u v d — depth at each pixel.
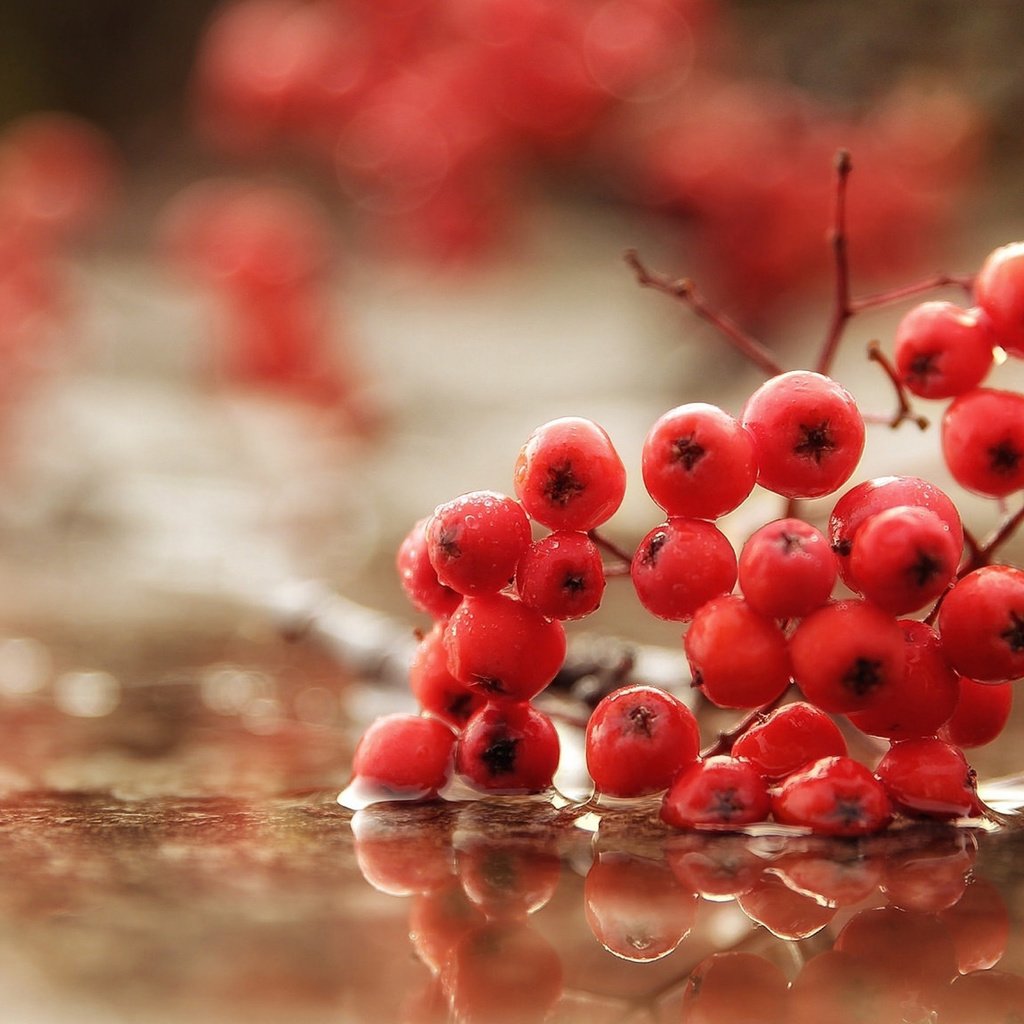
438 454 1.01
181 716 0.46
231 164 1.76
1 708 0.47
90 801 0.41
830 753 0.39
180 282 1.38
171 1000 0.35
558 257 1.46
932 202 0.99
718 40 1.09
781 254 0.98
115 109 2.02
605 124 1.02
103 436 0.99
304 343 1.07
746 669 0.38
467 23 1.03
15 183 1.07
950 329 0.39
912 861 0.38
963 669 0.39
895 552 0.38
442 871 0.38
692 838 0.39
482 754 0.40
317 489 0.90
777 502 0.48
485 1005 0.35
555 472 0.38
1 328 1.02
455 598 0.40
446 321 1.39
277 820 0.39
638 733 0.39
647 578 0.39
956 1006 0.35
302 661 0.51
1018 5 1.02
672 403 1.03
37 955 0.36
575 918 0.36
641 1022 0.35
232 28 1.10
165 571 0.71
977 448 0.39
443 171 1.06
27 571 0.71
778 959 0.36
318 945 0.36
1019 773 0.42
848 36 1.06
